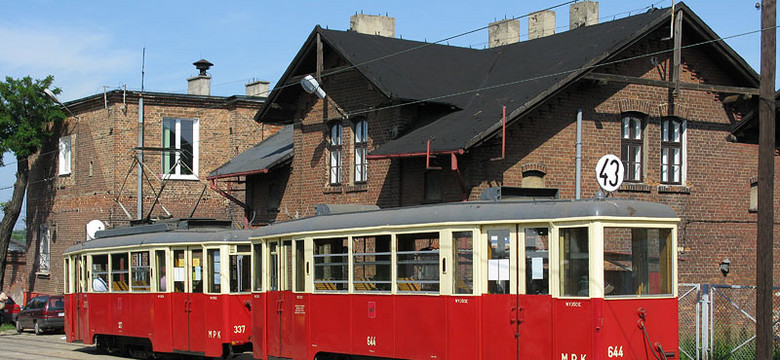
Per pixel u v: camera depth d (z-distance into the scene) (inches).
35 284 1523.1
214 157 1397.6
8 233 1425.9
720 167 901.2
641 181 866.1
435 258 542.3
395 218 572.1
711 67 898.1
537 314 493.7
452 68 964.0
